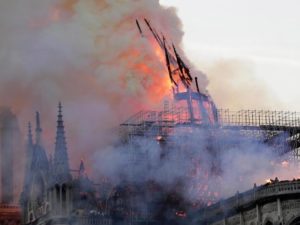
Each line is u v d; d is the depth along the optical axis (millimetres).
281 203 183500
